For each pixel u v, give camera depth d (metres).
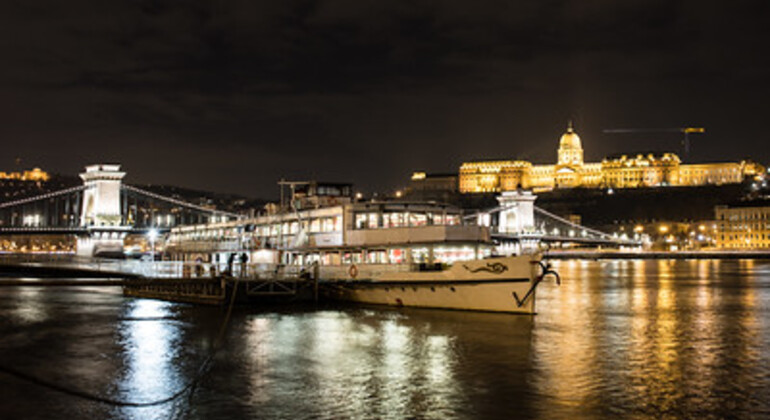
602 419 27.95
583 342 44.34
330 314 55.94
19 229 172.62
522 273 52.38
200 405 30.06
